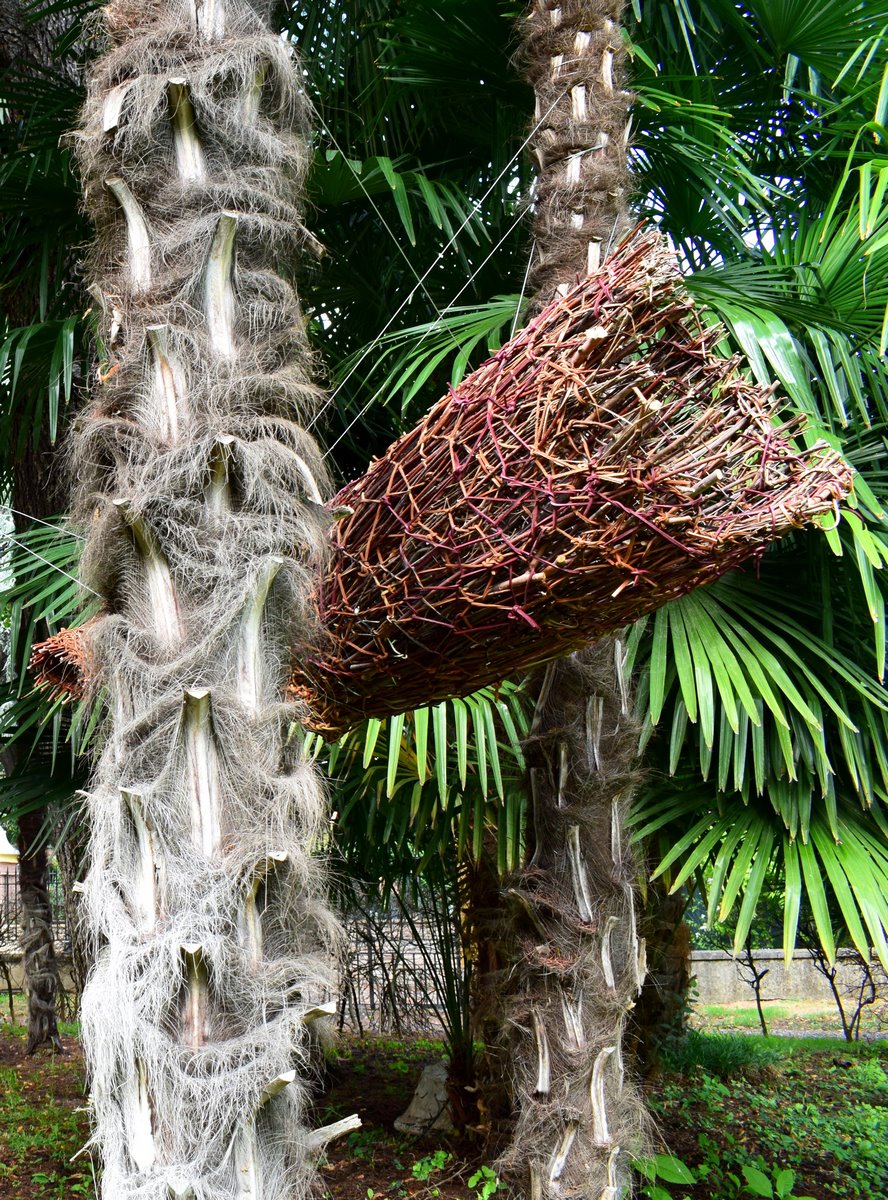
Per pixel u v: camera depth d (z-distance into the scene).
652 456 0.92
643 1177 2.72
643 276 0.98
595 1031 1.59
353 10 2.97
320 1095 4.08
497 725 2.36
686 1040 5.11
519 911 1.63
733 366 1.03
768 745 2.05
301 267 1.19
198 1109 0.81
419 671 1.07
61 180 2.54
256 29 1.08
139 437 0.95
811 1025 7.82
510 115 2.58
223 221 0.98
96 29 1.21
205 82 1.01
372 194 2.52
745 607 2.11
